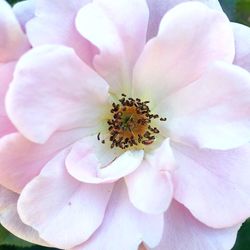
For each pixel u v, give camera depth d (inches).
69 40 8.2
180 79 8.7
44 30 8.0
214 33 8.3
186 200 8.6
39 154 8.3
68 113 8.4
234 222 8.6
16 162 8.1
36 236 8.5
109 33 8.2
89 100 8.5
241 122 8.4
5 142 7.9
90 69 8.3
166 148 8.2
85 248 8.5
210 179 8.7
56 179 8.3
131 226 8.5
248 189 8.6
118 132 9.0
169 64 8.6
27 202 8.1
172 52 8.4
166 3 8.6
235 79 8.2
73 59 8.0
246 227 11.0
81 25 8.0
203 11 8.1
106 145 9.0
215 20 8.2
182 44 8.3
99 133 8.9
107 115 8.9
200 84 8.5
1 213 8.4
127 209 8.6
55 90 8.1
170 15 8.1
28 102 7.8
